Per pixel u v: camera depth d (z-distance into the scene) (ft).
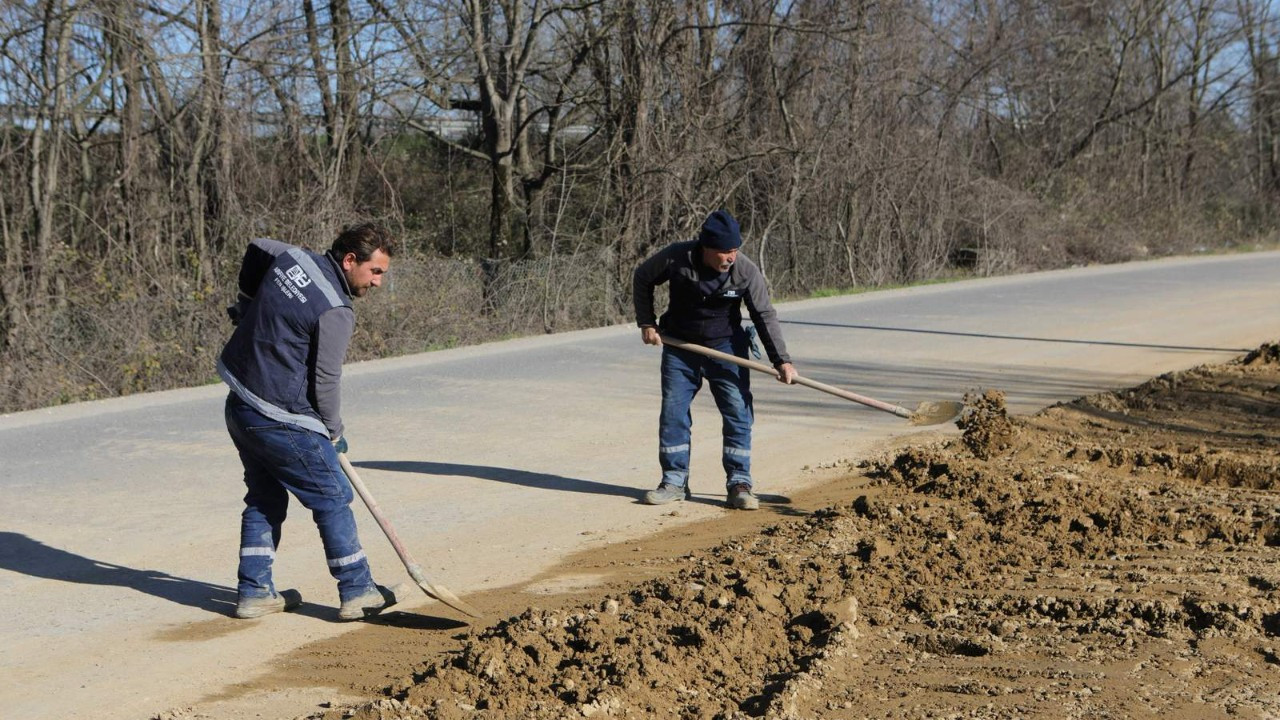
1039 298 60.08
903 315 53.16
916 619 15.25
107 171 53.01
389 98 65.26
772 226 71.41
